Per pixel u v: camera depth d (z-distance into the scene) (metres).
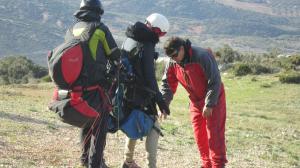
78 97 6.28
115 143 11.13
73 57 6.21
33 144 9.52
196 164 9.92
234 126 21.20
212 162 7.81
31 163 7.94
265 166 11.45
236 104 30.89
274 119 25.77
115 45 6.55
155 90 7.04
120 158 9.36
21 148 8.94
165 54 7.68
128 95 7.09
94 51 6.34
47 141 10.05
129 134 7.14
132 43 7.08
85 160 7.45
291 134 20.53
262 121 24.11
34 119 13.74
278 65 47.50
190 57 7.48
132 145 7.65
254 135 18.52
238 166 10.91
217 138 7.75
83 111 6.32
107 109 6.63
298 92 34.66
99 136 6.64
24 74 67.19
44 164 8.00
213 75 7.45
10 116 13.64
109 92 6.66
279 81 38.25
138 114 7.14
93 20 6.53
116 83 6.90
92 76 6.35
